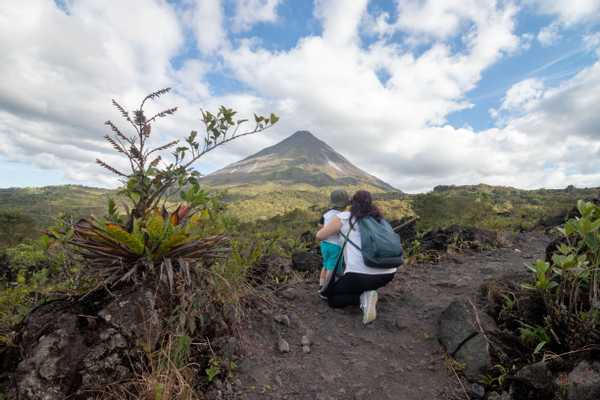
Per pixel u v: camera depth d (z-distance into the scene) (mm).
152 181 2785
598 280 2502
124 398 2029
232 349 2588
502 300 3043
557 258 2379
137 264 2467
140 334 2240
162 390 2002
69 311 2355
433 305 3525
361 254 3234
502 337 2561
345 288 3328
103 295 2514
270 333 3021
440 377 2484
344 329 3180
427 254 5469
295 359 2719
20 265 6066
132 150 2652
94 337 2201
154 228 2445
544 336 2375
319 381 2479
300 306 3598
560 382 1943
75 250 2631
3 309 3020
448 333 2803
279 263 4574
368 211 3393
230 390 2340
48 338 2143
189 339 2271
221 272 3160
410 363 2672
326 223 3490
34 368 2025
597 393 1787
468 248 5910
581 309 2354
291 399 2309
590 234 2352
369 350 2861
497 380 2293
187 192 2984
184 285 2480
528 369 2074
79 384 2037
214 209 3396
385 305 3637
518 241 6547
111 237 2400
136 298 2371
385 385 2441
